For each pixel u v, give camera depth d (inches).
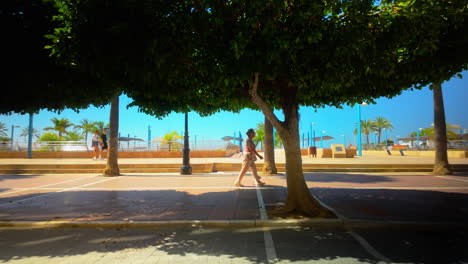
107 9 164.7
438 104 501.7
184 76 203.9
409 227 189.0
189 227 198.1
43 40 201.5
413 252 147.9
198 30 178.9
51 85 208.1
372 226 192.1
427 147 1300.4
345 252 148.3
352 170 559.2
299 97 272.1
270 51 165.3
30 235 183.9
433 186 364.5
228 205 255.8
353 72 212.8
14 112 247.3
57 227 201.0
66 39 172.4
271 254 146.2
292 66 190.7
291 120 228.7
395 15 188.7
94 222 202.1
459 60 200.4
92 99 232.1
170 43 172.1
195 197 297.9
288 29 175.8
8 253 151.8
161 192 332.5
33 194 327.0
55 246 162.4
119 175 520.4
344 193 315.0
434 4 174.9
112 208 248.5
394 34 180.1
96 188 369.7
